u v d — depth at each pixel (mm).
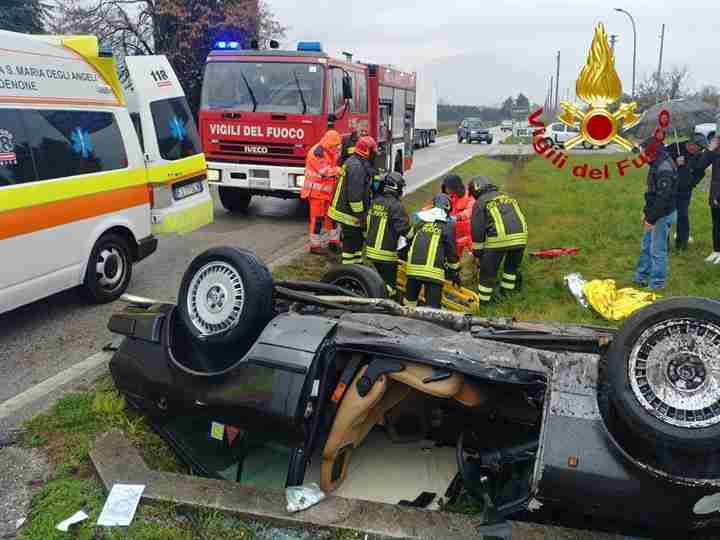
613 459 2891
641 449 2936
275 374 3445
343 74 11320
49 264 5727
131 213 6766
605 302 6531
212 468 3764
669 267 8477
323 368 3508
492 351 3359
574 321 6324
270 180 10844
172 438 3945
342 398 3512
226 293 3828
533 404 3533
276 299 4270
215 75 11016
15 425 4148
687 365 2801
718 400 2744
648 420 2805
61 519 3223
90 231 6184
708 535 3078
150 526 3139
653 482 2828
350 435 3508
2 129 5270
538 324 4191
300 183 10727
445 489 3635
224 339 3783
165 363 3881
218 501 3246
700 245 9820
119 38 26016
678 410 2781
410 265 5957
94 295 6410
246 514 3180
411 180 18484
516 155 29734
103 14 25906
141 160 6961
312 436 3461
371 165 7445
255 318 3791
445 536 3010
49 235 5691
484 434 3648
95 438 3949
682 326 2803
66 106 5961
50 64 5832
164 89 7598
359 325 3672
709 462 2779
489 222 6637
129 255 6871
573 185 18438
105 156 6422
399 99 16344
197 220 8078
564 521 3258
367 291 5188
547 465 2943
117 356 4113
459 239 7754
